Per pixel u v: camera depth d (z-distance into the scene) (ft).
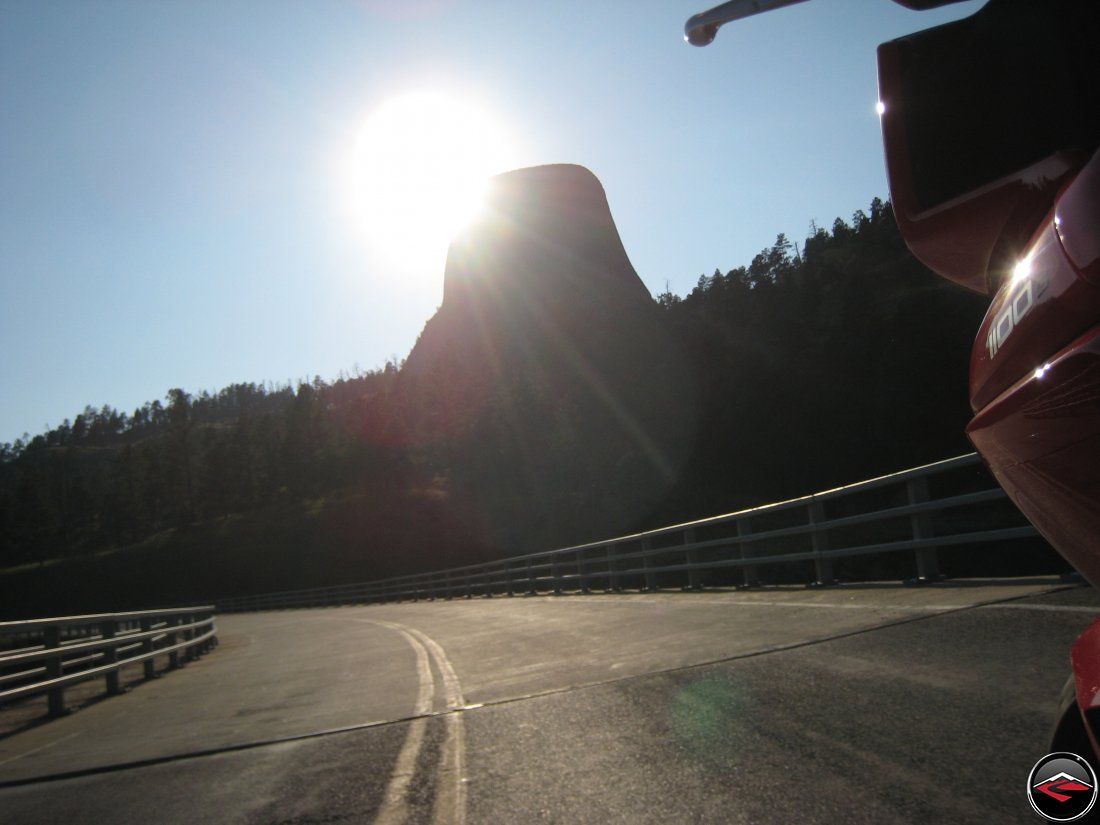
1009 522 74.64
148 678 42.88
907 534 103.35
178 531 381.19
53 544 392.88
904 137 7.41
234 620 156.76
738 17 9.09
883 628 23.00
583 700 20.59
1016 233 6.68
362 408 388.16
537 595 80.12
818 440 172.35
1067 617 19.85
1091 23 6.56
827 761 13.41
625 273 518.37
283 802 15.70
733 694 18.60
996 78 7.04
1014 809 10.56
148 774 19.16
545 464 253.65
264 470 411.95
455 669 30.40
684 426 208.23
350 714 23.67
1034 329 5.84
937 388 152.25
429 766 16.84
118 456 431.02
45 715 31.53
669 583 132.77
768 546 136.67
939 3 7.55
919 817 10.82
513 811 13.52
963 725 13.96
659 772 14.28
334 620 94.84
